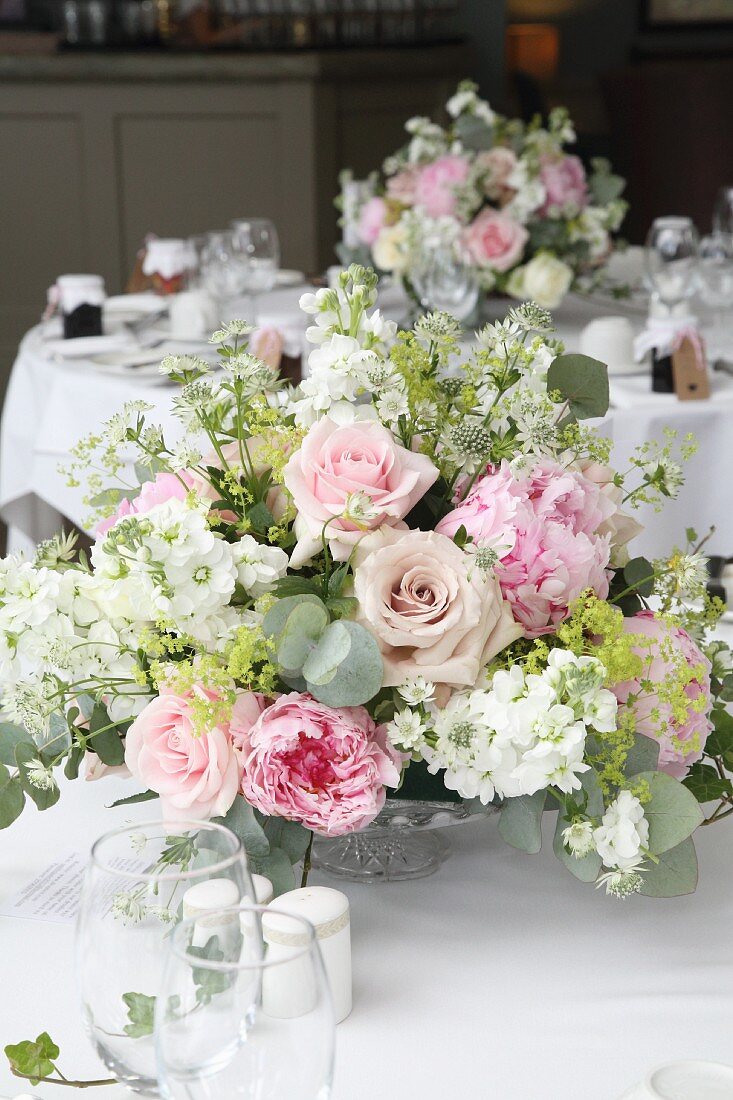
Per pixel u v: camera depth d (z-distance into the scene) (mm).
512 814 903
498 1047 819
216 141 5168
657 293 2590
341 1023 846
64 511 2533
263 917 680
